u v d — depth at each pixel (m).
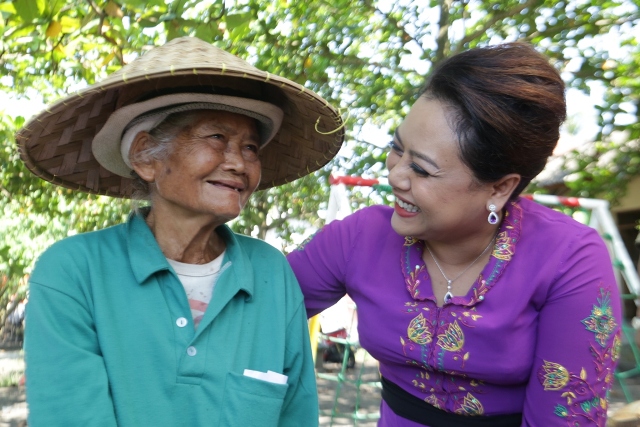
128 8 3.13
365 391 6.09
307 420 1.75
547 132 1.57
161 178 1.65
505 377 1.68
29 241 7.81
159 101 1.59
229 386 1.56
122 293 1.57
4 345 10.55
